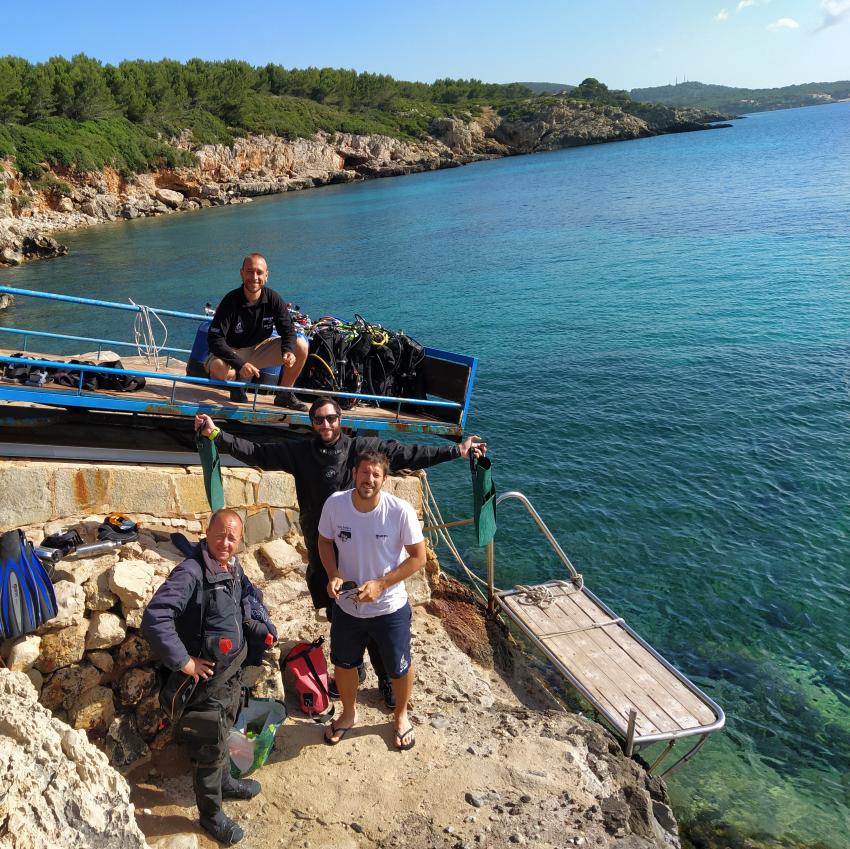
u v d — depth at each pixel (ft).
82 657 14.92
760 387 58.49
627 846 15.14
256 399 23.45
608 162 352.28
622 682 21.42
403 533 15.20
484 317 88.69
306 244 159.02
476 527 18.40
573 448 50.29
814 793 23.04
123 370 20.15
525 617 24.54
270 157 330.95
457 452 17.72
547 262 121.70
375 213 212.64
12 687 12.32
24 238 151.53
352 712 16.76
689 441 49.90
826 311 78.23
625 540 38.47
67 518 18.13
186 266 136.26
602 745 18.83
